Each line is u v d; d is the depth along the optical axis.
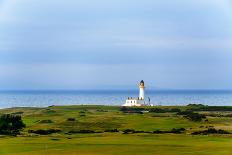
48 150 115.44
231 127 189.50
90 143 129.12
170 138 142.75
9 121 181.75
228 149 116.50
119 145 124.38
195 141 133.75
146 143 128.50
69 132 175.38
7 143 130.50
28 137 151.00
